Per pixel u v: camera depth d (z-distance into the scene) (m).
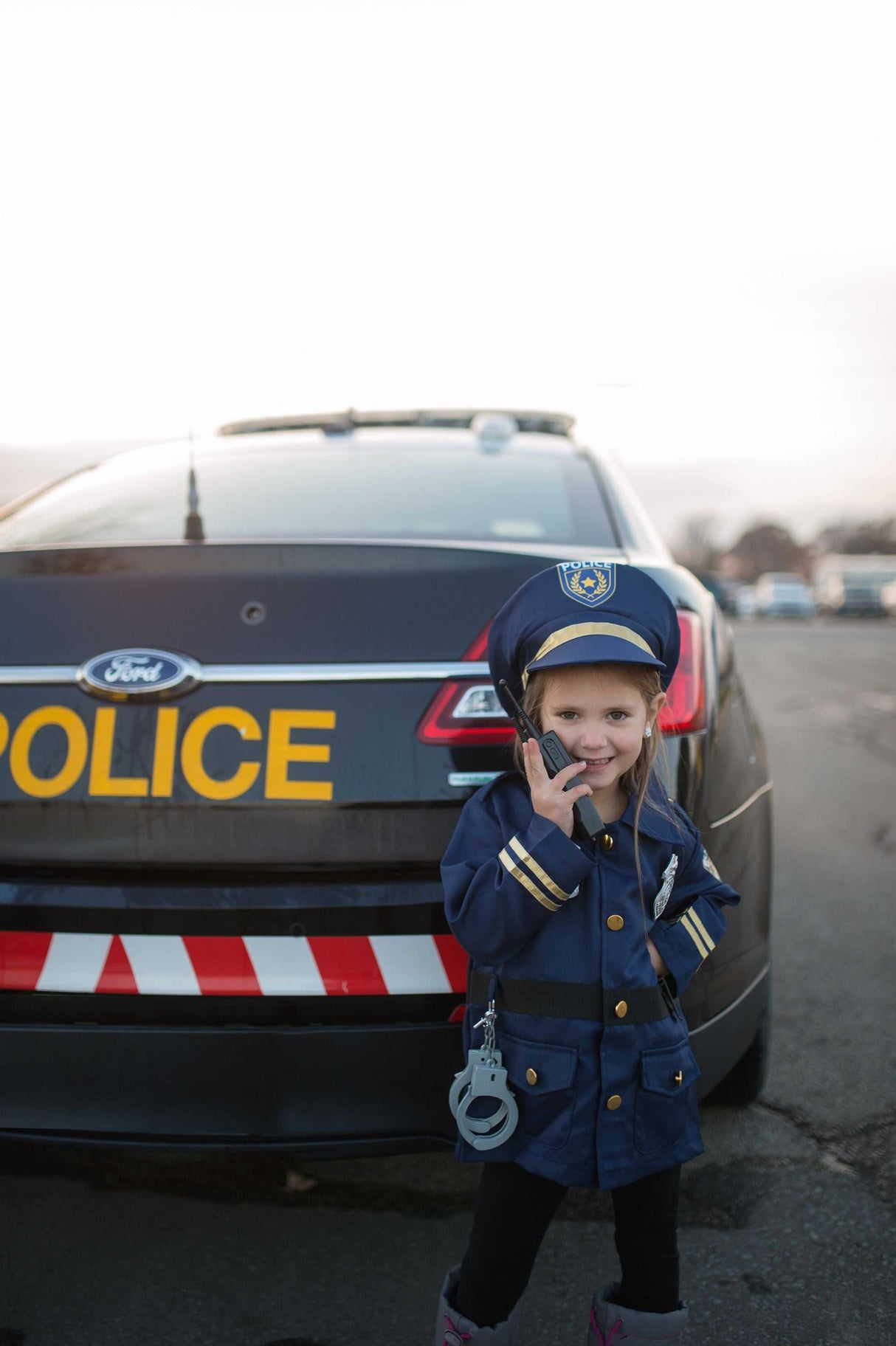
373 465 2.77
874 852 4.52
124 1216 2.13
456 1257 2.01
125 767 1.73
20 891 1.73
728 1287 1.91
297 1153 1.71
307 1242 2.05
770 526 94.00
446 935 1.71
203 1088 1.70
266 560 1.79
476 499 2.58
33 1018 1.72
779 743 7.38
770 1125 2.44
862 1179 2.24
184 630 1.76
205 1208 2.16
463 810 1.59
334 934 1.70
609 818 1.54
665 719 1.83
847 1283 1.92
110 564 1.80
